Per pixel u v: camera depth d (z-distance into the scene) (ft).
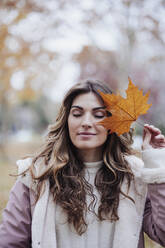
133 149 5.09
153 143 4.50
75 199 4.33
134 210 4.33
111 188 4.51
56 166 4.47
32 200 4.40
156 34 13.88
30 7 12.26
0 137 35.58
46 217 4.22
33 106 111.96
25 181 4.44
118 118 4.03
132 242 4.16
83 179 4.63
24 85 19.81
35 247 4.06
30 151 20.21
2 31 12.54
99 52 16.55
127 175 4.54
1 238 4.30
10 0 11.73
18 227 4.33
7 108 32.55
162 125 7.20
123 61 14.97
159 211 4.09
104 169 4.74
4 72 15.85
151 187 4.18
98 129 4.36
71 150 4.81
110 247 4.33
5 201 6.07
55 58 15.55
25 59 14.74
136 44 16.46
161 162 4.18
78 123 4.38
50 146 4.86
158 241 4.33
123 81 15.15
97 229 4.36
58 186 4.34
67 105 4.74
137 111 4.00
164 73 28.73
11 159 17.62
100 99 4.48
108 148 4.73
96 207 4.48
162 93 29.14
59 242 4.28
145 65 23.99
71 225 4.32
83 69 26.13
